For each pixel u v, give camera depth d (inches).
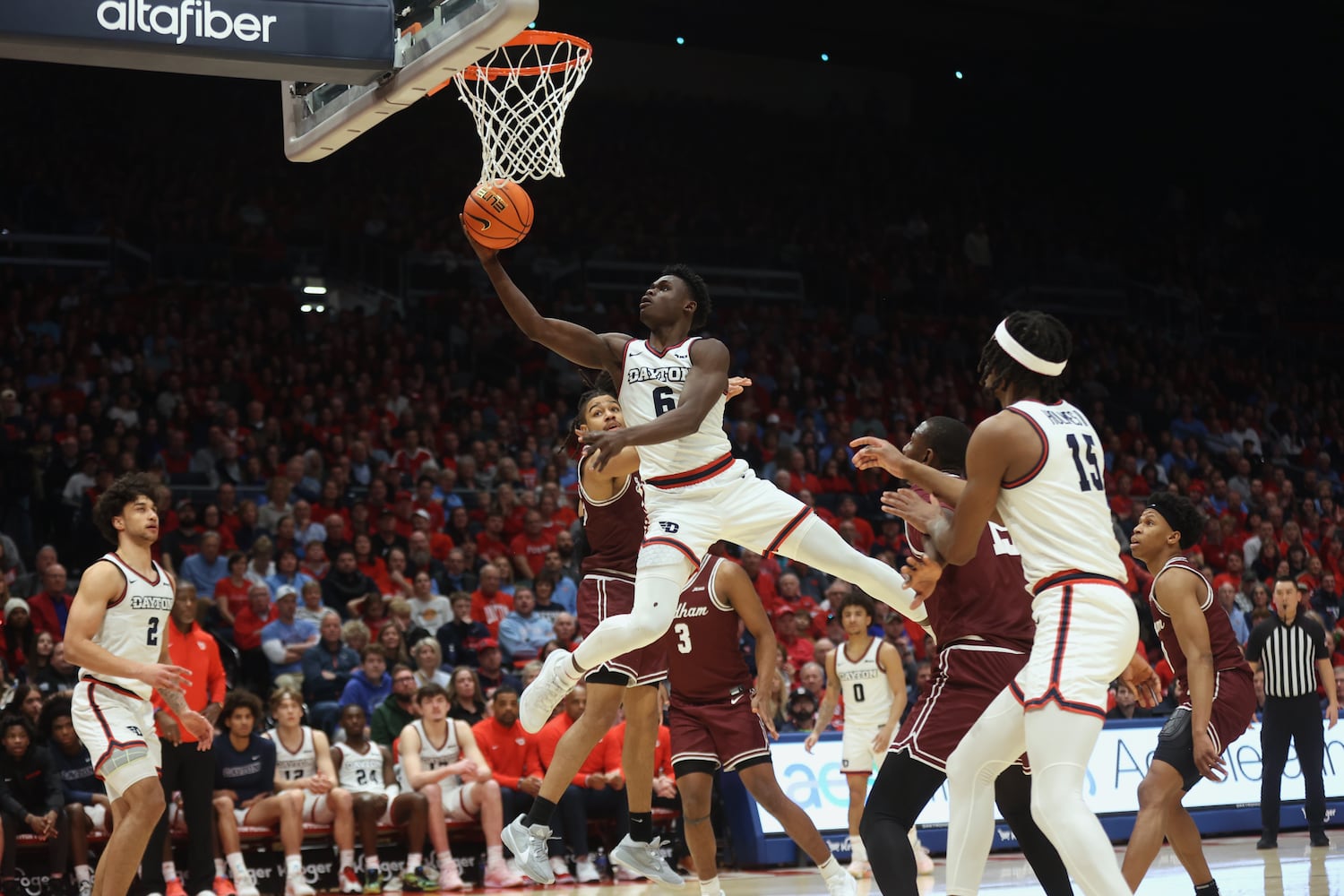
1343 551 637.3
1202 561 549.6
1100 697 144.3
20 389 519.8
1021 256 888.3
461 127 844.6
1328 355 869.2
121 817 209.5
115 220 674.2
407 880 316.2
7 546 410.6
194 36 181.3
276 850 318.3
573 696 337.1
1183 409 737.0
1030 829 176.2
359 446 510.3
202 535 426.9
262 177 767.1
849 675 331.3
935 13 901.2
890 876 159.8
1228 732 217.5
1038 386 156.1
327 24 188.7
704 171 897.5
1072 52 976.3
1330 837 380.2
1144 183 983.0
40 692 318.0
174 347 567.8
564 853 330.3
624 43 928.3
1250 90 930.7
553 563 443.8
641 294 736.3
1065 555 147.7
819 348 722.8
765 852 339.9
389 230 740.0
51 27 174.1
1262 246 933.8
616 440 159.3
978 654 168.6
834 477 583.5
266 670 381.7
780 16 900.6
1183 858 223.3
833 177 920.9
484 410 589.9
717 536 177.5
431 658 354.6
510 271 711.1
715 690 237.3
